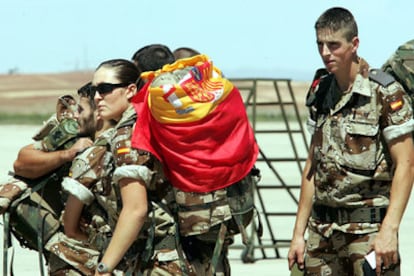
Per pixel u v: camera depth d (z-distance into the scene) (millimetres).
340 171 12328
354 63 12203
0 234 27375
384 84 12102
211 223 10562
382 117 12156
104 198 10984
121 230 10430
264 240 28438
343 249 12500
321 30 12078
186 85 10336
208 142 10469
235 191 10750
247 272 22953
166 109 10320
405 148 12055
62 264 12164
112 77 11000
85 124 12023
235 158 10570
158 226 10703
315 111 12586
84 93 12008
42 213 12164
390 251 11953
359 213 12312
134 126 10633
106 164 10977
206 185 10508
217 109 10438
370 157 12211
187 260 10734
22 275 21969
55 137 11984
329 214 12547
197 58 10594
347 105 12266
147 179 10492
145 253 10664
